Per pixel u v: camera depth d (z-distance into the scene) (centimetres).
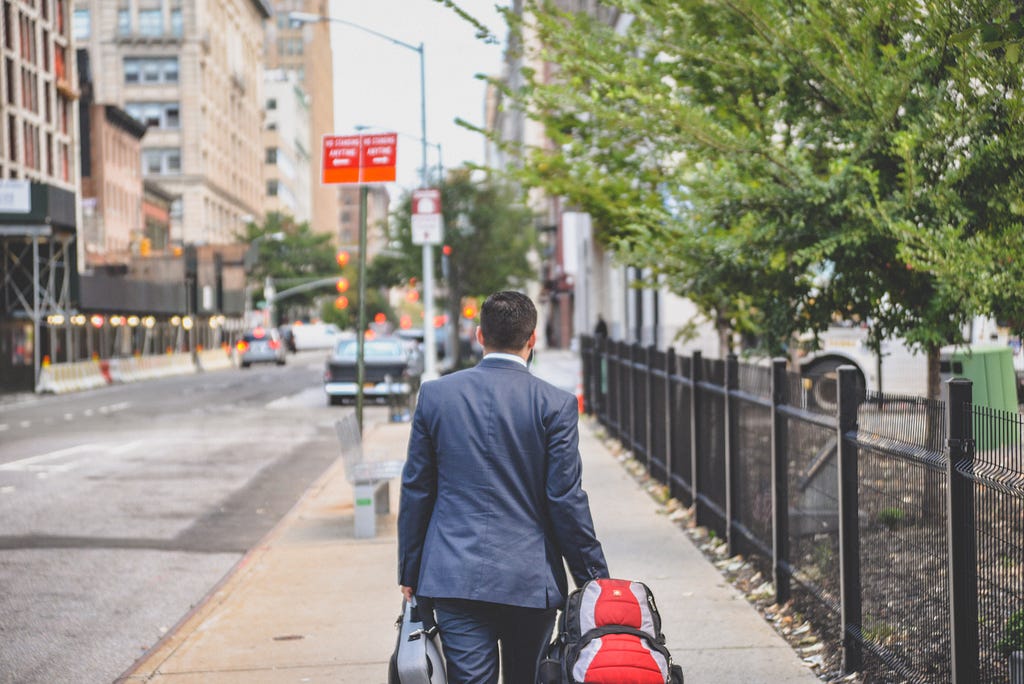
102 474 1758
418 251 5181
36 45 5734
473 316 5194
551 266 8219
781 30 789
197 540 1210
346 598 892
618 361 1936
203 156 10844
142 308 5928
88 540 1206
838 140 858
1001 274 671
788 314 905
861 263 845
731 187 810
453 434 431
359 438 1275
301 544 1147
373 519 1177
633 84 905
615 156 1187
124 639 809
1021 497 435
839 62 808
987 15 646
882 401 616
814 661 678
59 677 716
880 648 605
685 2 870
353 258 10731
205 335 7969
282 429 2533
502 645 462
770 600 825
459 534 425
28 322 4575
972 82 778
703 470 1116
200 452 2067
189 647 759
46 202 4281
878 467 612
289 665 710
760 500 885
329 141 1396
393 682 450
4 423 2808
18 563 1086
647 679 379
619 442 1923
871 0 744
